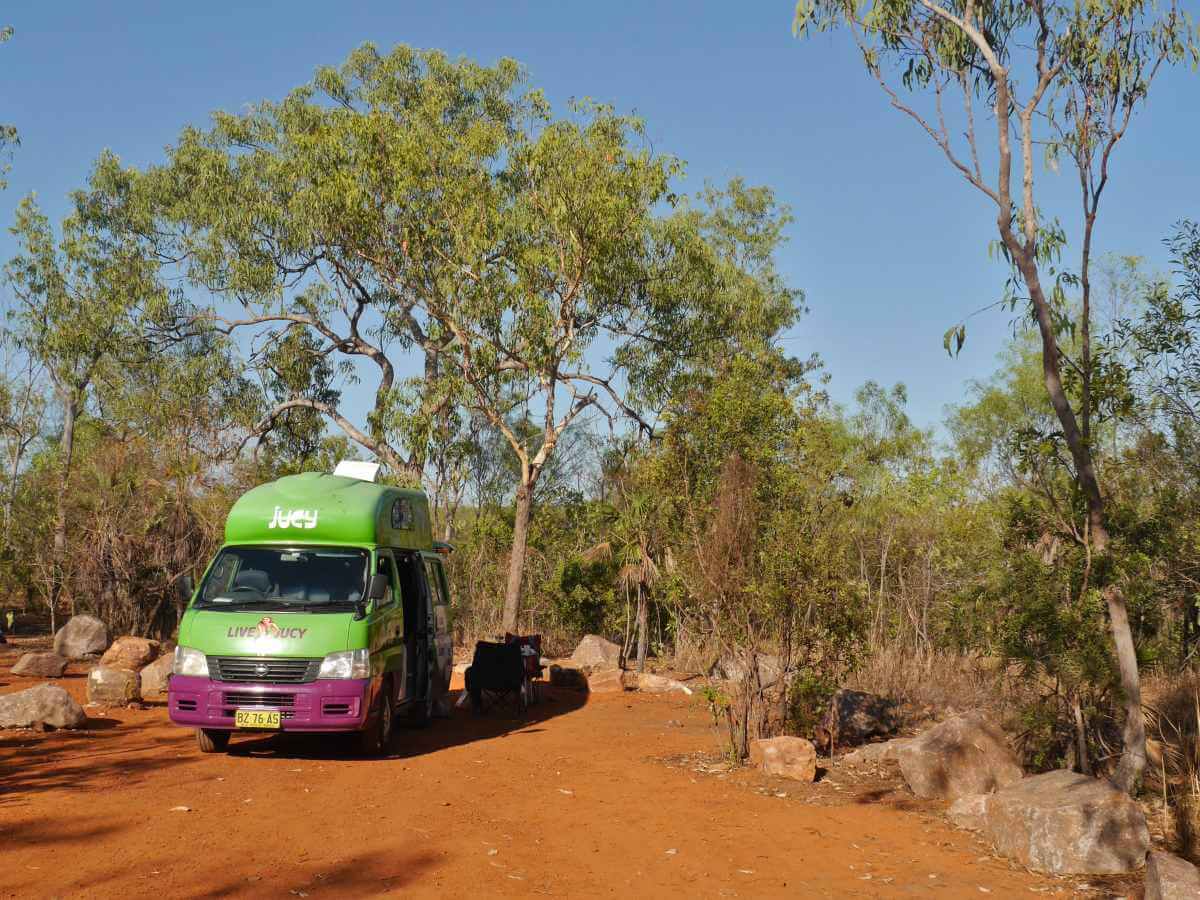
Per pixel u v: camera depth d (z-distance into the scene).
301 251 32.12
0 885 6.09
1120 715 10.20
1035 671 9.54
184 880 6.36
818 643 11.49
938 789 9.45
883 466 18.91
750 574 11.30
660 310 27.73
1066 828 7.31
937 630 15.30
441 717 14.46
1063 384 10.01
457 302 24.73
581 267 23.44
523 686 15.59
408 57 34.28
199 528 21.66
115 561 21.02
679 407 12.89
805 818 8.65
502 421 24.73
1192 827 7.69
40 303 36.06
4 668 18.05
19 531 22.73
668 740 12.73
